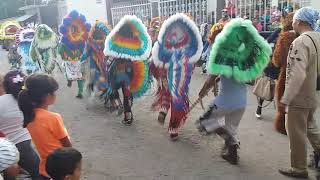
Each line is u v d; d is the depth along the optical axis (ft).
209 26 40.70
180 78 20.01
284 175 15.90
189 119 24.09
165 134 21.57
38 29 35.06
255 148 19.04
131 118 23.58
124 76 23.40
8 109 11.95
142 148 19.54
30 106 11.33
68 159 8.77
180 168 16.99
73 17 31.19
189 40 20.06
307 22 14.40
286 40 16.92
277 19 35.04
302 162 15.40
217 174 16.26
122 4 65.51
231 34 16.14
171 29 20.11
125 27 22.88
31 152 12.09
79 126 23.79
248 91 31.37
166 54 20.40
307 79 14.46
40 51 35.22
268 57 16.46
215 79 17.60
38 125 11.30
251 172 16.35
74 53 31.37
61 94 33.76
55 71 45.19
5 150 8.93
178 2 50.29
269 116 24.27
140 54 23.12
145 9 57.00
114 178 16.28
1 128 11.91
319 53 14.32
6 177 9.31
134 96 24.02
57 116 11.59
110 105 27.09
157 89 22.45
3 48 104.78
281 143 19.56
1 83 12.46
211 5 46.19
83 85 31.60
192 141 20.27
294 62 13.94
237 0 40.96
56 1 125.80
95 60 27.32
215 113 17.13
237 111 16.83
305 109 14.80
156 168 17.08
